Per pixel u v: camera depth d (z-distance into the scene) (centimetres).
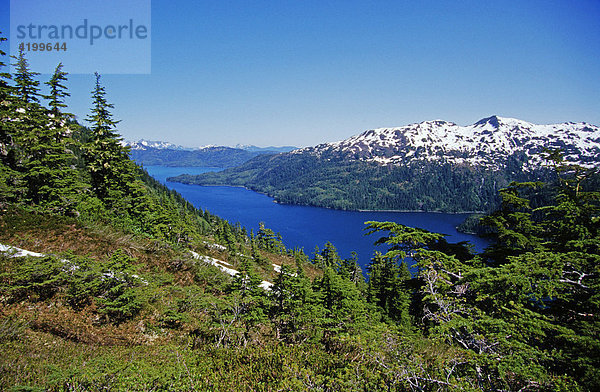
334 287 1420
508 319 765
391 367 635
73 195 2148
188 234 3109
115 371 741
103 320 1162
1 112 2089
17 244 1579
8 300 1117
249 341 1116
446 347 902
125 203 2759
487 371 611
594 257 824
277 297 1294
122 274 1289
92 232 1903
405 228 1359
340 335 855
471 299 1048
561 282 825
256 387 745
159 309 1355
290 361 836
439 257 1154
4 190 1817
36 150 2095
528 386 543
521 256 936
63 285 1255
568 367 595
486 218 1527
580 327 679
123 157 2869
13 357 763
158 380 732
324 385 659
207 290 1777
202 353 989
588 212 1269
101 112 2684
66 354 862
